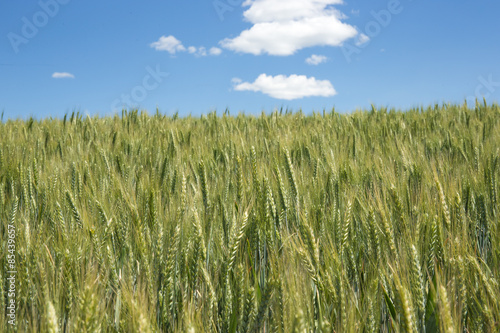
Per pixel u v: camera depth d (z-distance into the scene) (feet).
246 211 6.70
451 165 13.67
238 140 19.33
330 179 10.75
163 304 5.68
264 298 4.89
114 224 7.82
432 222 6.64
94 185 10.44
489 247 7.93
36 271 6.01
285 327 4.76
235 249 6.28
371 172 12.11
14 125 28.58
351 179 11.59
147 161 15.52
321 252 7.36
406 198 9.04
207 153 16.03
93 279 5.38
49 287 5.68
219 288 6.57
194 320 5.15
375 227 6.89
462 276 5.70
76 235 6.73
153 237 7.05
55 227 7.61
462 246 6.48
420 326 5.25
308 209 8.40
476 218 8.87
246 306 5.18
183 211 7.77
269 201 7.97
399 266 5.87
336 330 5.26
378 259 6.56
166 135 22.85
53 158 15.14
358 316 5.42
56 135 23.17
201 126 29.32
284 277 5.42
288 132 23.07
